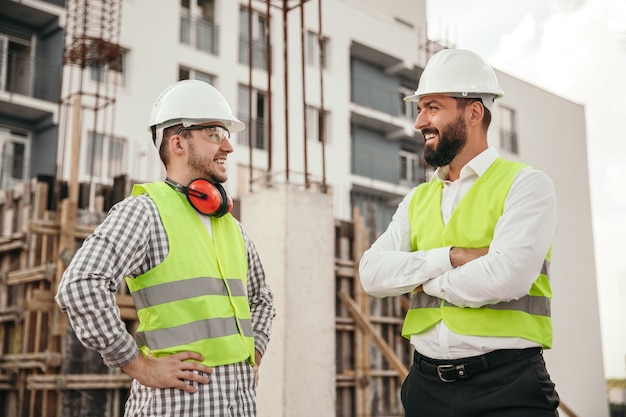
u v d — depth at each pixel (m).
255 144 16.28
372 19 19.89
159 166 13.81
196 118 2.40
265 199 5.51
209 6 15.76
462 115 2.47
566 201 22.72
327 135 17.98
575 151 23.23
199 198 2.39
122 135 13.52
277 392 5.10
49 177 7.19
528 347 2.30
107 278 2.11
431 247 2.52
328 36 18.50
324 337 5.39
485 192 2.43
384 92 21.08
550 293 2.43
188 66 14.94
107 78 13.51
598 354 22.36
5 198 7.61
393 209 21.80
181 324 2.22
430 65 2.54
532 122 21.77
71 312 2.05
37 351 6.59
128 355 2.10
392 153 21.66
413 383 2.50
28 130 14.43
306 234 5.42
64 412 6.39
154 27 14.27
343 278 8.32
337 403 7.95
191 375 2.16
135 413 2.22
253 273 2.68
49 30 14.30
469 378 2.32
